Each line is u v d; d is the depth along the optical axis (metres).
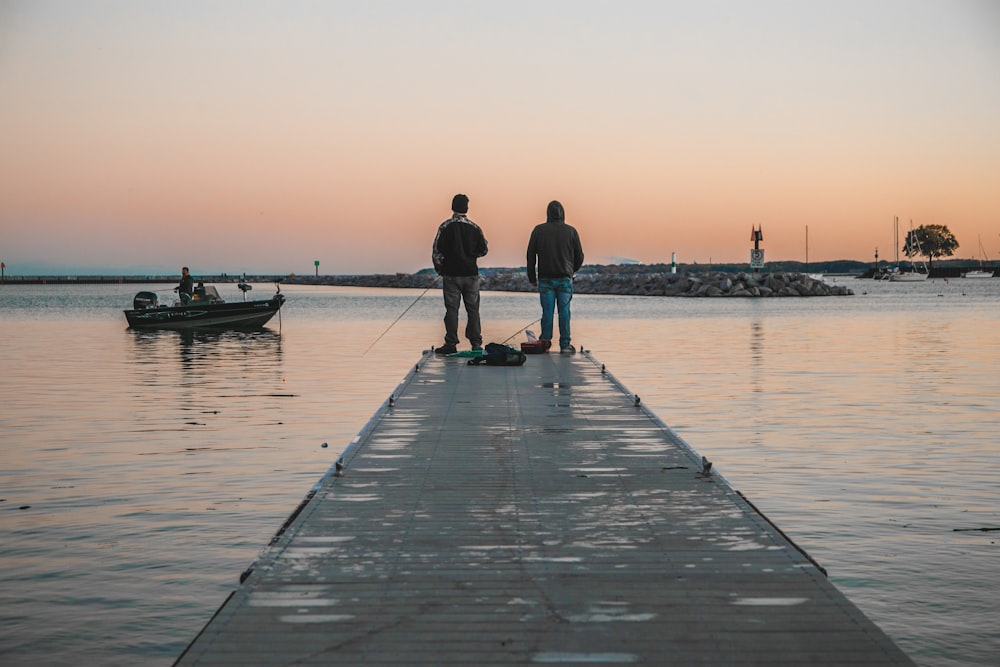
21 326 46.09
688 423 13.88
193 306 39.22
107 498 9.08
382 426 8.54
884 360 24.70
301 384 19.66
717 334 36.88
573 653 3.78
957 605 6.13
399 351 29.36
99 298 112.88
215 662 3.68
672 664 3.69
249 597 4.35
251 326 41.22
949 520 8.19
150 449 11.80
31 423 13.99
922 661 5.33
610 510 5.80
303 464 10.83
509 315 58.09
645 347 29.89
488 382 11.46
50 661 5.36
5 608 6.13
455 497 6.10
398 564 4.80
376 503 5.95
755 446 11.95
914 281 173.50
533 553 4.98
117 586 6.54
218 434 12.99
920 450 11.61
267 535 7.78
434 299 107.50
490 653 3.78
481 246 14.29
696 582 4.55
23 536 7.73
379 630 3.99
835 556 7.14
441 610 4.21
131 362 25.19
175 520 8.24
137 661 5.36
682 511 5.79
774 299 92.69
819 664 3.69
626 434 8.18
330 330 42.31
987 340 32.66
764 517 5.65
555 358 14.23
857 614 4.15
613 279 134.62
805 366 23.06
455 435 8.13
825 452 11.50
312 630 3.98
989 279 195.12
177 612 6.07
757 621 4.08
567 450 7.54
